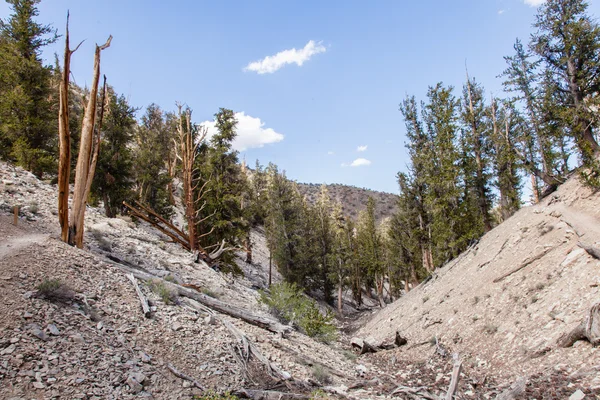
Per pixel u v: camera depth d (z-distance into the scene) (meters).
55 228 13.15
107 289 9.04
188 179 23.89
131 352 6.96
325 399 7.88
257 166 56.97
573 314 10.26
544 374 8.82
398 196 35.56
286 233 39.66
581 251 12.66
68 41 10.85
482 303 15.50
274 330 12.19
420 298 24.02
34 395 4.86
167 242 23.36
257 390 7.43
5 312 6.29
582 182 17.59
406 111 32.38
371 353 18.36
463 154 25.05
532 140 25.02
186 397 6.30
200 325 9.57
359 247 49.44
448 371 12.08
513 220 21.58
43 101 26.02
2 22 25.56
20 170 19.12
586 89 22.08
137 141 40.66
